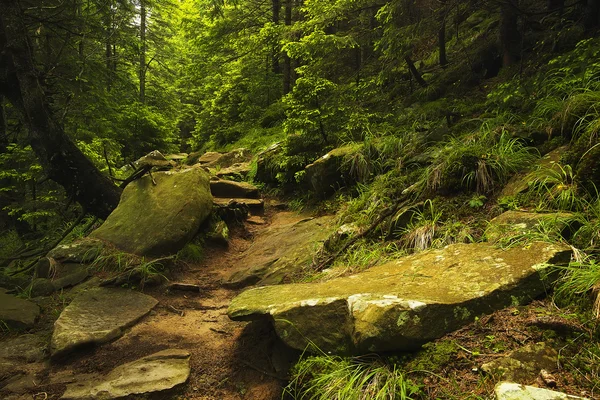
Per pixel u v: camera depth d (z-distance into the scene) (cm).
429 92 829
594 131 359
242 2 1483
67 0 758
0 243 954
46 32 789
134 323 425
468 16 1048
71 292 505
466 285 266
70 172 703
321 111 742
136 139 1648
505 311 247
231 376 328
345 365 257
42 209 863
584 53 503
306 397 270
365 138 664
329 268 449
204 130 1781
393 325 244
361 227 492
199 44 1362
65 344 369
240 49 1391
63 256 564
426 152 558
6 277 547
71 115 830
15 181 928
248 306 336
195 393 312
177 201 620
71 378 336
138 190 679
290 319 298
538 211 342
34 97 679
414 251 391
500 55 802
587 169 336
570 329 219
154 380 314
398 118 764
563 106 447
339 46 834
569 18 705
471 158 444
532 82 557
